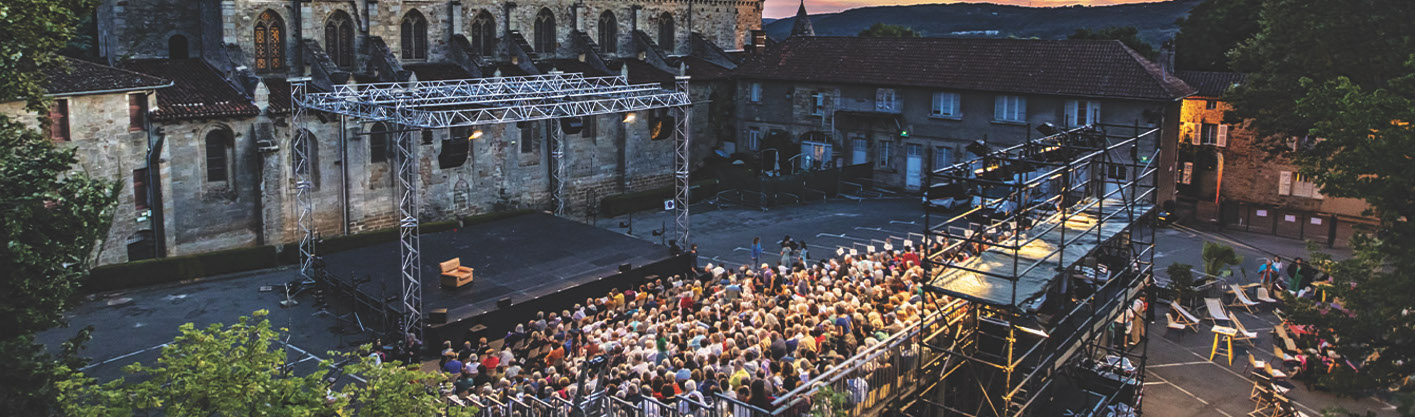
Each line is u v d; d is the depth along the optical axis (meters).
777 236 55.94
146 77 45.78
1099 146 33.22
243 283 46.00
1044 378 27.80
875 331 29.33
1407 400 19.23
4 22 21.53
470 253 46.97
